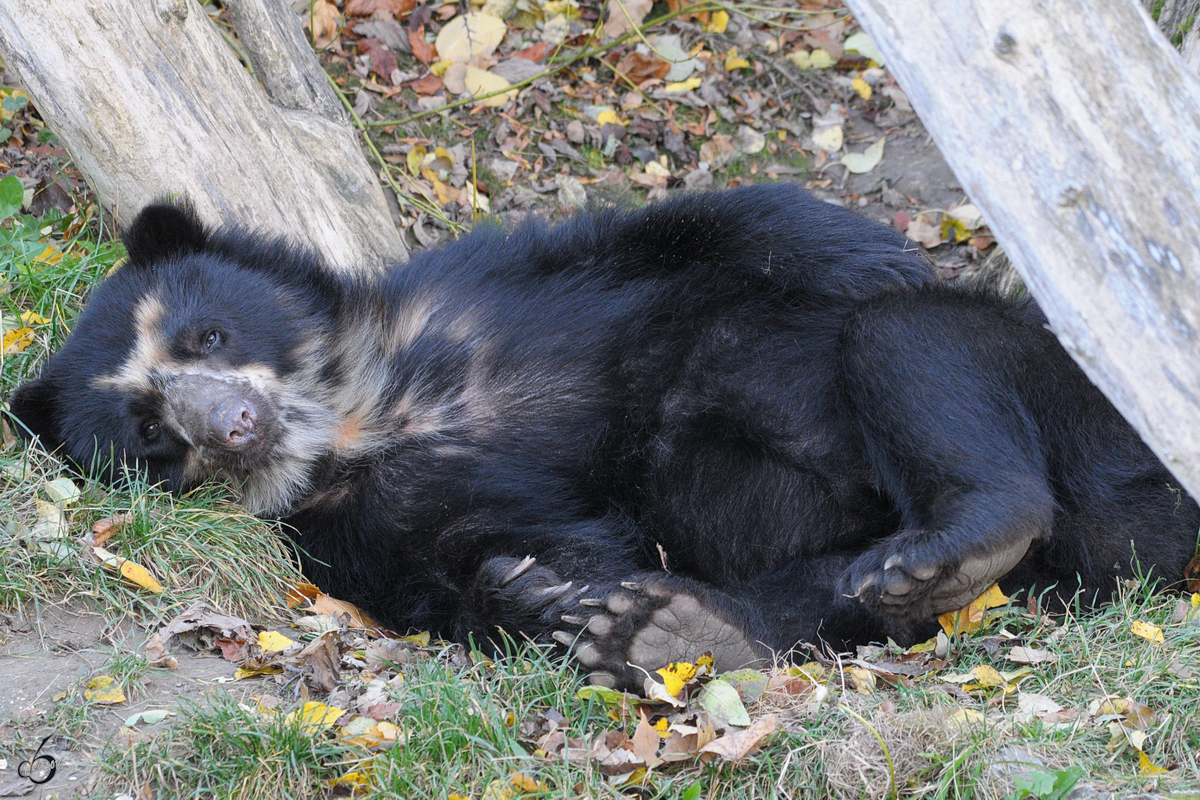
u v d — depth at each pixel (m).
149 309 7.54
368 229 10.61
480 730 5.46
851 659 6.46
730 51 14.88
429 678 5.97
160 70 8.97
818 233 7.86
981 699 6.04
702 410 7.44
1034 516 6.34
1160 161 3.86
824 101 14.53
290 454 7.53
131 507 7.08
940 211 12.91
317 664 6.19
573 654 6.29
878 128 14.29
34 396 7.49
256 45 10.60
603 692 5.88
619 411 7.50
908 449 6.71
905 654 6.56
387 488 7.54
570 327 7.66
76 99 8.80
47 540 6.62
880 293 7.46
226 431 7.10
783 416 7.32
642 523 7.41
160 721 5.53
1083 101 3.89
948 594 6.29
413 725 5.52
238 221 9.12
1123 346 3.94
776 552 7.28
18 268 9.20
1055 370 7.12
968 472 6.54
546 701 5.98
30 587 6.38
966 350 6.97
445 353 7.68
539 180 13.43
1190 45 8.50
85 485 7.32
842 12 15.32
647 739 5.42
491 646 6.68
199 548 7.05
